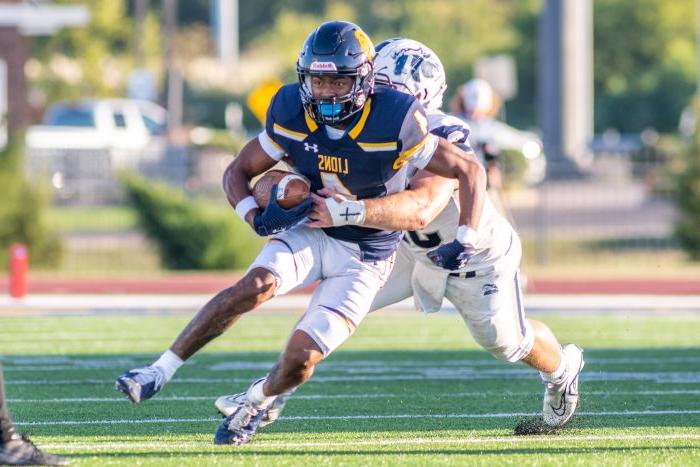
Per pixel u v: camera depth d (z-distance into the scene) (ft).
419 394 92.58
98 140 342.64
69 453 65.57
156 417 80.48
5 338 128.57
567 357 71.82
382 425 77.56
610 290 179.22
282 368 63.00
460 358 114.83
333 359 113.91
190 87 551.59
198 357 114.52
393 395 92.02
